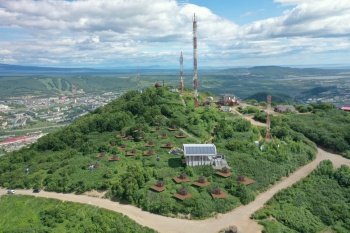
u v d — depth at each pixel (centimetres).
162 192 7450
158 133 11481
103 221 6506
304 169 9325
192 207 6875
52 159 10506
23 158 11450
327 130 12031
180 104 13812
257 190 7894
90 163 9394
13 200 7981
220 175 8250
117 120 12619
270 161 9219
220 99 16738
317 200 7506
